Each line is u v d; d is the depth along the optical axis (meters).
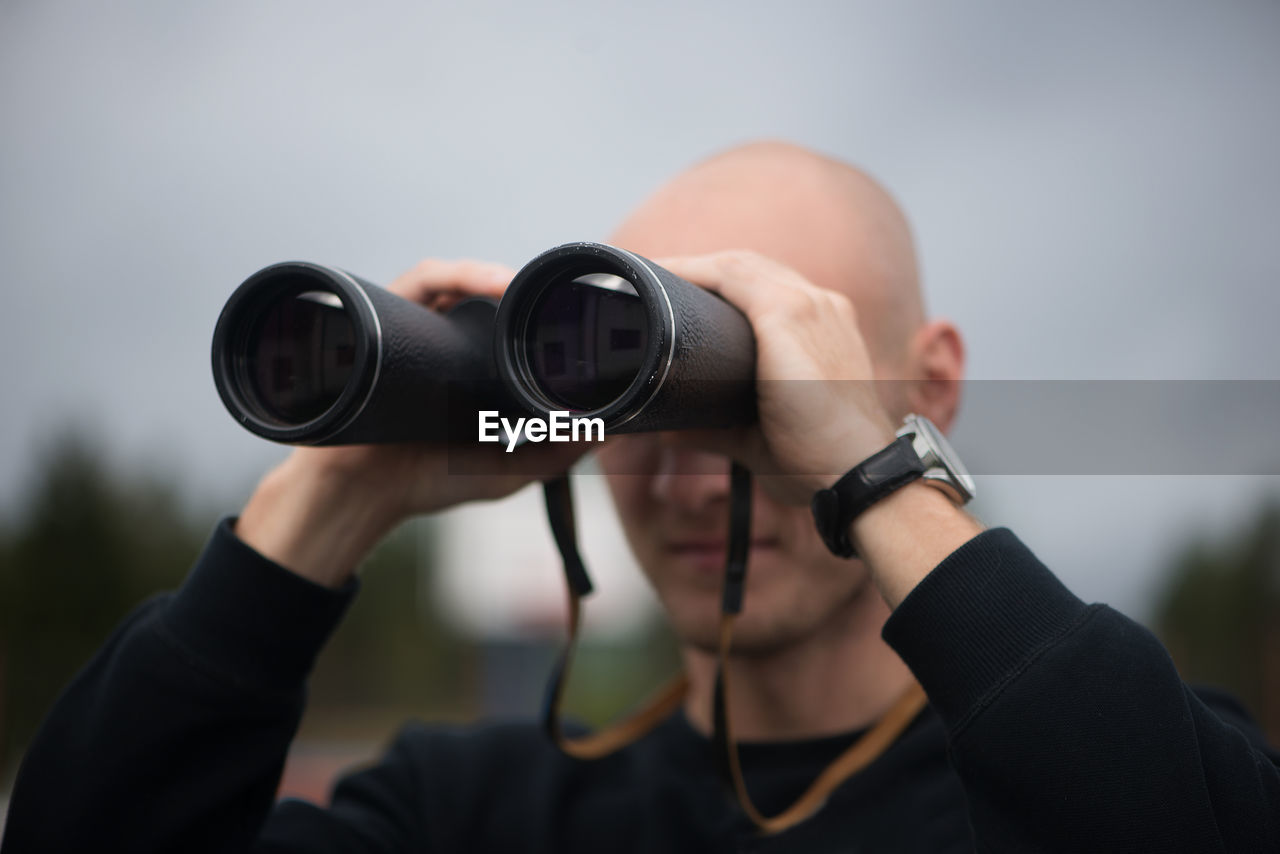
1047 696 0.98
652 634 24.81
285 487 1.39
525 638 22.67
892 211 1.70
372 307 1.03
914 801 1.36
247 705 1.29
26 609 25.52
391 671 29.08
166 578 26.42
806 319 1.17
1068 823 0.95
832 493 1.13
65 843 1.26
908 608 1.06
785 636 1.43
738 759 1.52
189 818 1.27
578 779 1.65
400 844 1.59
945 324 1.64
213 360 1.05
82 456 26.23
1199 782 0.96
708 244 1.49
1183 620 23.59
